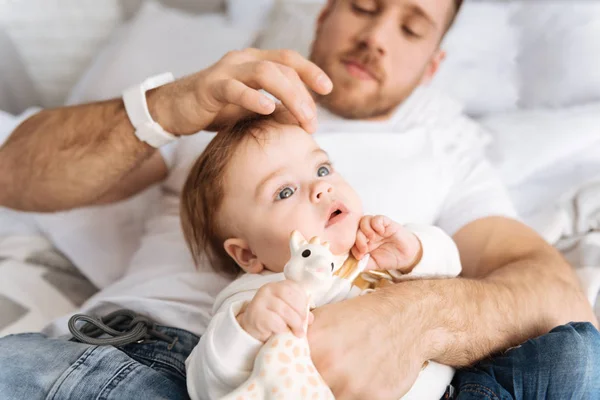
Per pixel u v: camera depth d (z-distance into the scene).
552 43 1.53
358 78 1.23
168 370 0.82
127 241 1.20
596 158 1.41
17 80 2.06
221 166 0.86
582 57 1.50
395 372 0.72
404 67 1.24
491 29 1.57
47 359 0.76
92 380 0.73
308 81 0.90
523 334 0.86
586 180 1.35
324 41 1.28
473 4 1.61
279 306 0.61
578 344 0.75
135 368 0.75
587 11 1.51
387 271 0.85
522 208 1.37
